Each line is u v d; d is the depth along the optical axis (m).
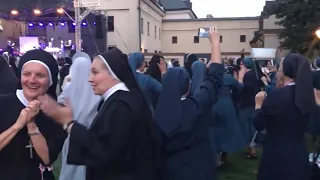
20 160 1.94
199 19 43.72
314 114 3.18
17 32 27.56
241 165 5.83
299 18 26.56
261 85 6.93
